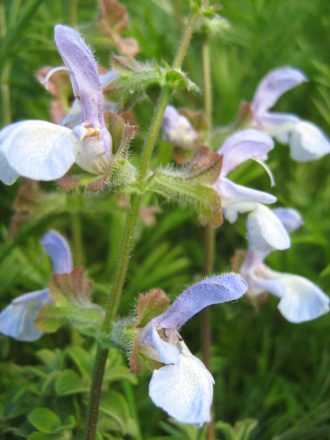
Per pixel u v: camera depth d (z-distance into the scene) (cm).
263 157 12
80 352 12
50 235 12
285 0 21
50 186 17
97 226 18
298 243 17
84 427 11
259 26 20
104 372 11
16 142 8
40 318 11
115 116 10
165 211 17
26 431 11
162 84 11
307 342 16
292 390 15
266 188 18
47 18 19
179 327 9
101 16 15
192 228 18
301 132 14
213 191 10
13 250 16
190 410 8
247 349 16
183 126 14
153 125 10
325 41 21
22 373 13
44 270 16
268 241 11
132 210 10
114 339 10
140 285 16
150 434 14
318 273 17
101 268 17
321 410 14
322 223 17
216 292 9
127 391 13
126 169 10
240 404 15
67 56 9
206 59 15
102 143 9
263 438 14
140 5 19
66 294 11
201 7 11
